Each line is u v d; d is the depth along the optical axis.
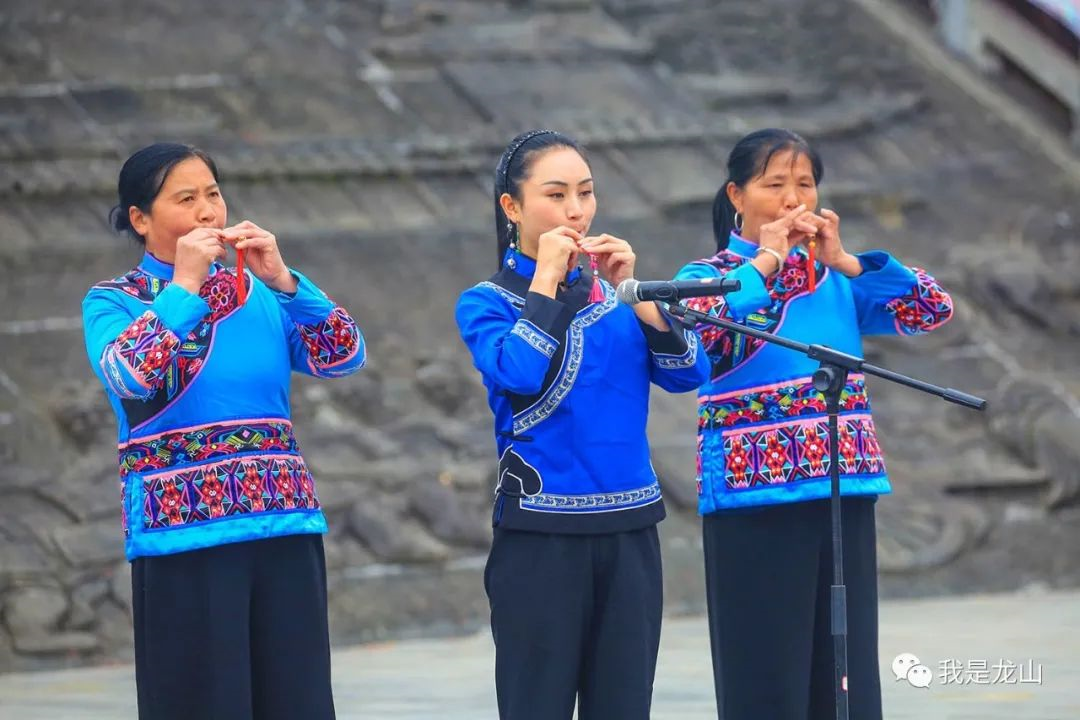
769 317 15.02
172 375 13.33
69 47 40.78
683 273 15.34
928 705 19.69
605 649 13.23
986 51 47.47
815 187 15.57
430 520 29.42
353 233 36.81
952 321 36.41
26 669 25.64
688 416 33.31
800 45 46.81
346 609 27.67
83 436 30.06
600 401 13.34
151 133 38.03
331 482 29.75
